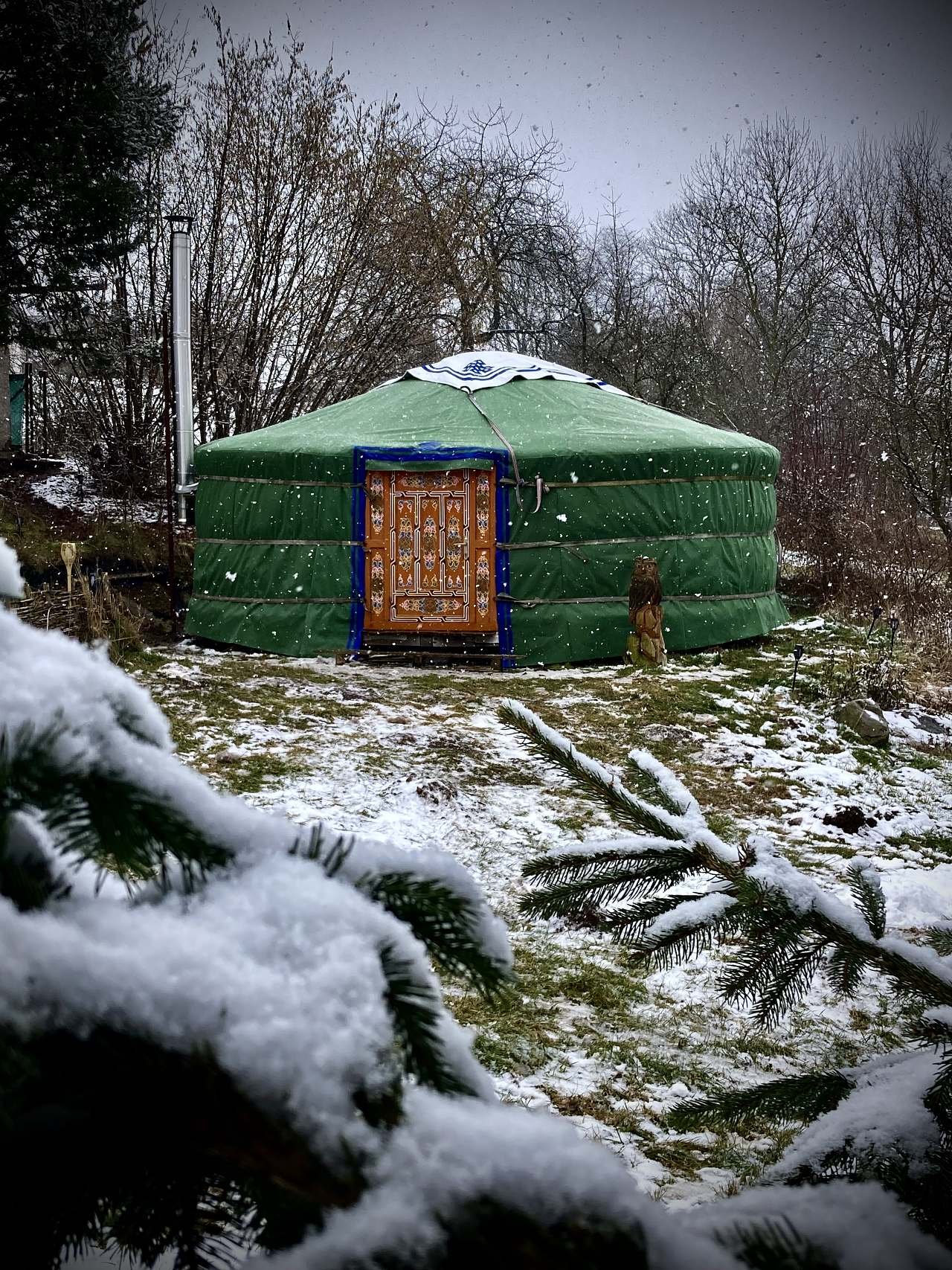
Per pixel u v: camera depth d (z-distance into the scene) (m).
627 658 12.12
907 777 9.34
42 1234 0.66
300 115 18.08
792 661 12.47
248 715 9.10
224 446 12.31
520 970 5.20
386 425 12.76
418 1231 0.55
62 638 0.74
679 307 28.69
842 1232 0.72
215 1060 0.56
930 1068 1.46
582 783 1.65
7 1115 0.55
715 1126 3.87
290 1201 0.69
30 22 12.30
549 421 12.82
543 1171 0.58
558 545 11.91
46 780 0.60
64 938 0.57
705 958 5.52
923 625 14.59
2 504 15.20
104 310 15.34
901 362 22.36
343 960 0.62
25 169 12.82
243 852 0.71
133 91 14.30
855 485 19.94
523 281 29.95
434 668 11.56
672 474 12.21
